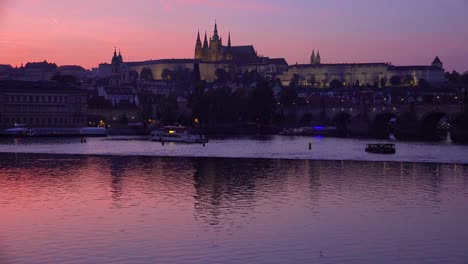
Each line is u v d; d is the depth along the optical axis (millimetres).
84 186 138125
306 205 116625
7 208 111938
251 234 94500
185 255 84250
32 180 147750
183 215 106750
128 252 85188
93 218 104000
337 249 87562
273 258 83438
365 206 116375
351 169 175375
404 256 84812
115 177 154375
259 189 135250
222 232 95562
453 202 121125
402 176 159250
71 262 81000
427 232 97000
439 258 84062
